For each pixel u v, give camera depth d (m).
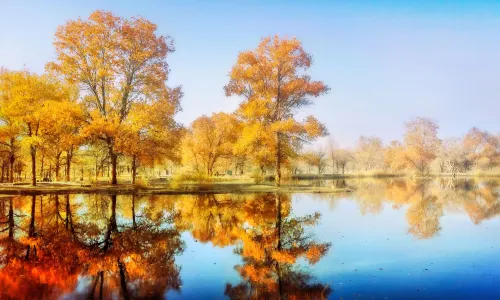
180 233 15.68
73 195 29.98
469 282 9.15
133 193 30.16
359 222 18.31
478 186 48.41
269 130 33.91
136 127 29.59
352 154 120.19
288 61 34.84
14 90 30.38
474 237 14.66
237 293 8.48
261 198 28.97
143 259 11.57
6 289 8.73
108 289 8.78
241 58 35.12
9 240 14.33
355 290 8.65
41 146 32.81
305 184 44.06
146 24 32.84
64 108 28.83
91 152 41.69
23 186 31.91
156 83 33.22
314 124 34.00
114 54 32.06
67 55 30.92
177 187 32.94
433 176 85.56
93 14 31.30
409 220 18.89
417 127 86.19
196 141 54.00
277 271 10.23
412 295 8.34
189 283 9.23
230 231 16.08
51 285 9.09
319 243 13.62
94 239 14.51
